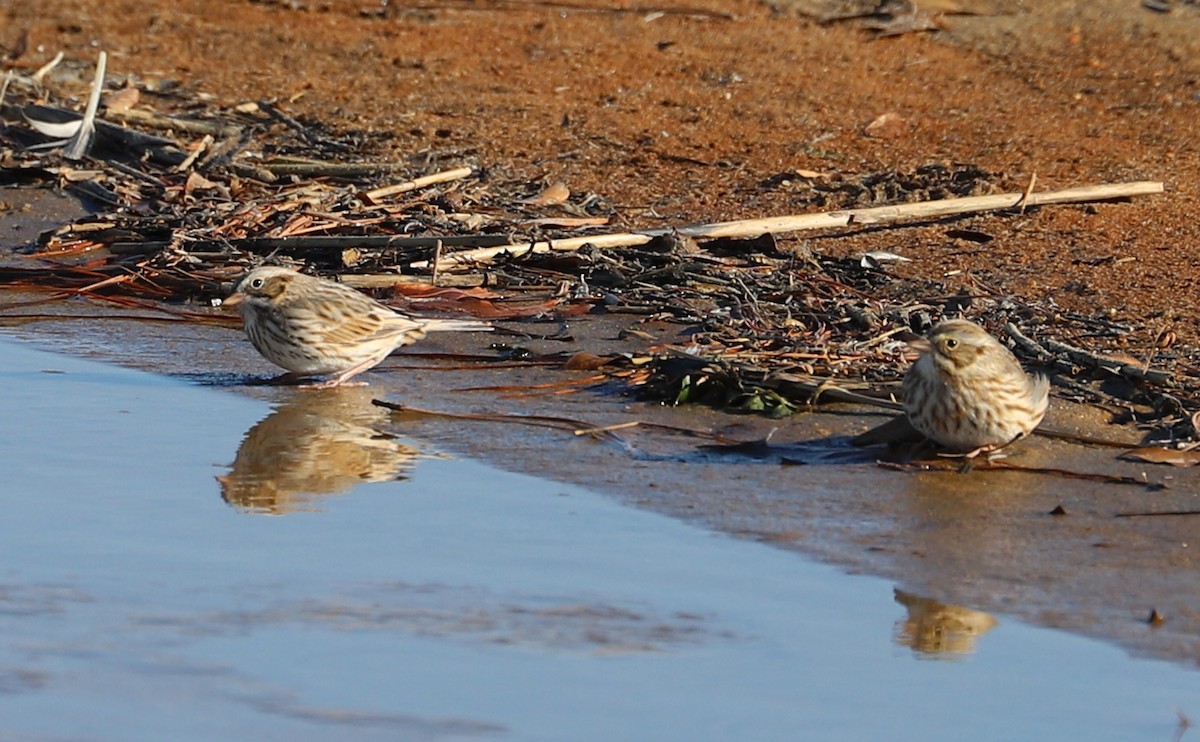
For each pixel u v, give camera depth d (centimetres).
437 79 3388
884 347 1892
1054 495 1465
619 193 2678
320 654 1200
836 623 1223
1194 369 1817
